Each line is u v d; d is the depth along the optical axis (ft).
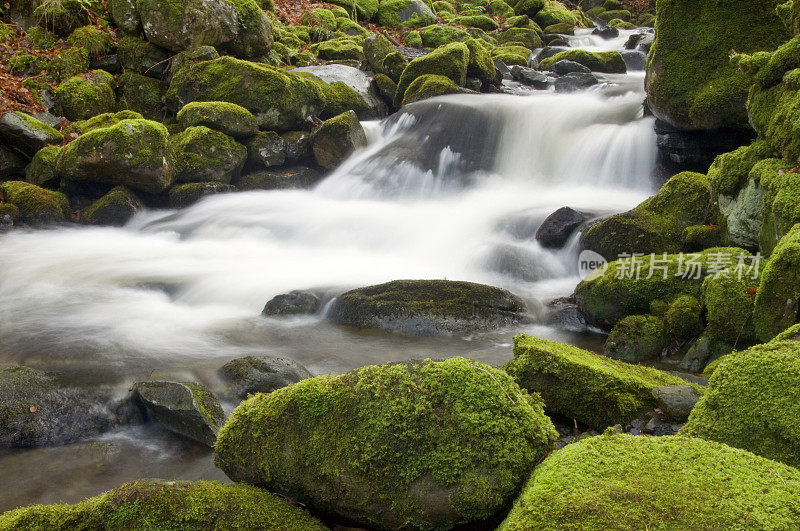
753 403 8.96
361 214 31.37
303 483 8.88
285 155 36.94
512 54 60.18
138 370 15.85
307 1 68.23
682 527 6.49
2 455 12.60
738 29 24.08
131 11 39.81
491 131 37.11
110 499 8.39
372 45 49.73
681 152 27.53
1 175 33.17
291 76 38.11
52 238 29.32
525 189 34.01
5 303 21.39
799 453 8.39
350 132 37.04
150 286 23.34
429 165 36.42
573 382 12.14
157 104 38.99
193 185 33.09
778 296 14.44
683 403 11.19
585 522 6.64
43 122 34.71
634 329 17.26
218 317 20.71
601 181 32.71
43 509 8.65
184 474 12.03
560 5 92.53
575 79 47.42
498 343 18.49
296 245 28.96
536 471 8.11
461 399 8.73
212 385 15.10
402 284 20.57
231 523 8.31
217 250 28.19
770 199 16.81
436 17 76.79
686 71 25.18
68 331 18.72
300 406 9.16
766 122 18.60
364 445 8.61
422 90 42.29
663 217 21.53
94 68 39.81
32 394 14.03
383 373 9.17
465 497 8.21
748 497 6.83
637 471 7.47
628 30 82.23
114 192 31.48
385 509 8.48
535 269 24.11
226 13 40.88
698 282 17.76
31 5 40.01
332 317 20.40
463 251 25.85
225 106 34.99
